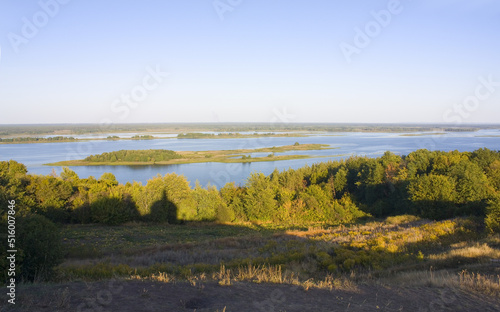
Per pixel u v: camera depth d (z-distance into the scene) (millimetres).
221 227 37406
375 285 10234
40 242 11125
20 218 11734
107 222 36562
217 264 13898
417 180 35688
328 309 7762
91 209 36594
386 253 15523
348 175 52594
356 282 10992
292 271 12547
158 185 40781
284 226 38375
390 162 47094
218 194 43094
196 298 7941
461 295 9008
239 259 14859
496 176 37625
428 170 45594
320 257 14641
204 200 41344
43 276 10750
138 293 8078
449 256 14000
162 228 35344
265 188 43969
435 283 10070
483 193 31812
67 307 6848
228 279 9734
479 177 34562
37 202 35500
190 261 15328
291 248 17859
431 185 33750
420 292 9367
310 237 23125
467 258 13492
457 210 31734
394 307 8156
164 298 7797
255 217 42844
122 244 25078
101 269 12305
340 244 18516
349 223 39562
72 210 37312
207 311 7078
